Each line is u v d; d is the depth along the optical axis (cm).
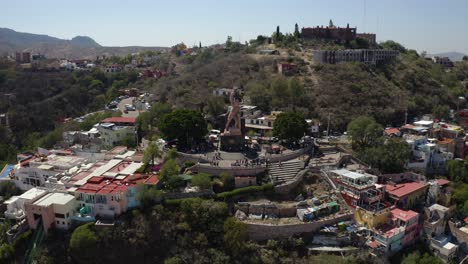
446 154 12731
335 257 8412
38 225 9088
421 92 19638
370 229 9100
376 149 11875
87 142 14050
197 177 9750
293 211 9581
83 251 8462
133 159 11538
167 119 12300
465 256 9412
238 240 8481
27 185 11181
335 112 16000
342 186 10319
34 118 19462
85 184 9556
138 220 8900
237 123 12375
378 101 17225
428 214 9981
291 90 16712
